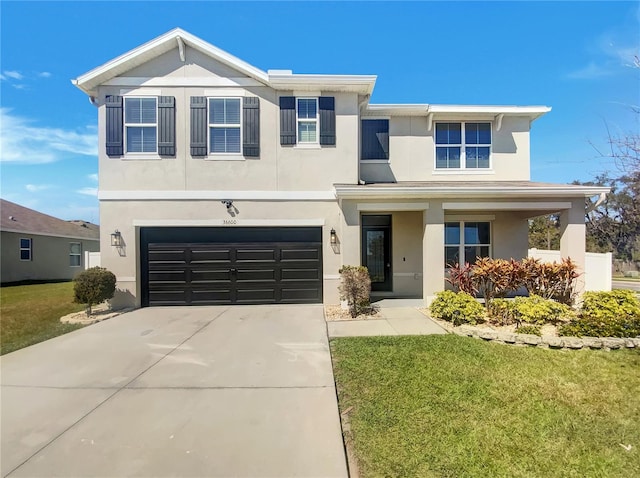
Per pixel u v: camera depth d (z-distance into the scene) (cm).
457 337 645
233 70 1008
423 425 345
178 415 378
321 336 681
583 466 285
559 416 361
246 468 288
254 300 1014
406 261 1141
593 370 481
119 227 986
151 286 1002
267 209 1006
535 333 610
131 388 450
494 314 712
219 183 1003
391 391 421
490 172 1156
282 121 1011
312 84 986
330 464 292
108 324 796
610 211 2252
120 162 989
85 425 358
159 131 992
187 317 862
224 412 383
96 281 880
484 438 322
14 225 1912
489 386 430
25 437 337
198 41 971
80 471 286
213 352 593
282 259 1020
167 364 537
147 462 296
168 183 995
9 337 709
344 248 922
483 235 1167
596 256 1057
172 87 1001
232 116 1014
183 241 1010
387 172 1148
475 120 1160
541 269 820
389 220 1164
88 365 536
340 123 1020
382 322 785
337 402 404
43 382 471
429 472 277
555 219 3209
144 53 971
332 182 1016
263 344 634
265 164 1009
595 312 662
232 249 1015
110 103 985
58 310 993
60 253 2234
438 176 1154
